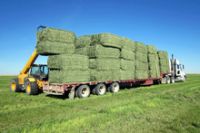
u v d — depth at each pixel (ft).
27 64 54.29
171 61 90.02
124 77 55.62
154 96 42.80
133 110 29.30
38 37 44.68
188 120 24.11
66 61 42.09
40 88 51.44
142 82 65.92
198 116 26.09
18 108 32.96
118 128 21.33
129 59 57.41
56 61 42.57
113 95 47.32
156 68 72.33
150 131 20.49
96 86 49.01
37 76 51.62
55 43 43.91
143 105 33.12
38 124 22.53
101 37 47.65
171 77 87.40
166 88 62.28
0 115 28.02
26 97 45.88
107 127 21.65
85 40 50.49
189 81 98.27
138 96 44.11
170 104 34.19
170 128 21.38
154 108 31.07
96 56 47.34
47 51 42.68
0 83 93.35
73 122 23.21
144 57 65.00
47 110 31.19
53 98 44.62
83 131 20.40
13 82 58.39
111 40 49.83
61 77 41.81
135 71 60.49
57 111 30.35
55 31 43.91
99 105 34.37
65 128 21.21
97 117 25.35
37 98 44.37
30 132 19.95
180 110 29.60
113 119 24.62
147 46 67.51
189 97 41.22
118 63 53.62
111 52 51.11
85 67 46.19
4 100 41.09
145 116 25.96
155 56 72.18
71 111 30.01
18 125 22.84
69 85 42.80
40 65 51.85
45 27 44.70
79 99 42.52
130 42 57.93
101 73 48.78
